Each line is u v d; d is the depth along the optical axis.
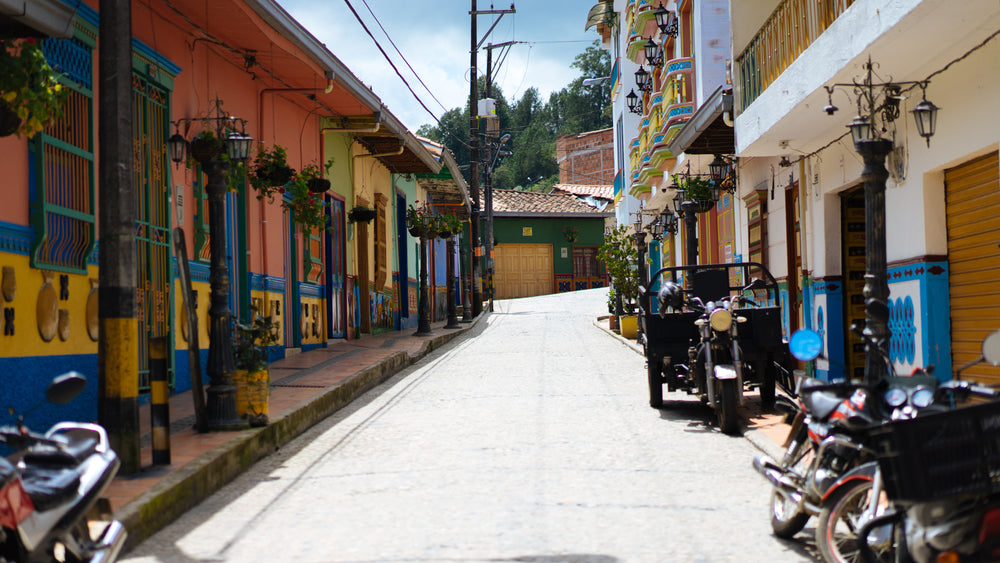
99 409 7.03
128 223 7.14
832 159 12.43
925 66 8.92
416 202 28.33
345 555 5.59
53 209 8.25
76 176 8.81
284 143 15.77
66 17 7.22
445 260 35.50
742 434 9.70
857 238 12.92
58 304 8.41
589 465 8.20
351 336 20.75
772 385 11.52
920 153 9.74
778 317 11.28
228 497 7.31
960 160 8.97
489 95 38.34
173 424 9.23
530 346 21.19
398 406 12.14
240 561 5.54
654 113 21.83
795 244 14.58
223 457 7.73
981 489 4.00
